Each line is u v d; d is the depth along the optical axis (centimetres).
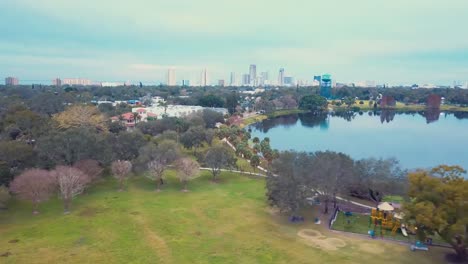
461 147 12275
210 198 6078
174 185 6850
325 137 14338
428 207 3800
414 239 4494
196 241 4334
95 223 4869
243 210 5497
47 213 5247
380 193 5822
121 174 6475
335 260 3884
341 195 6075
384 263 3831
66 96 15600
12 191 5356
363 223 5075
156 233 4559
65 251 4022
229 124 14975
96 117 10619
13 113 9625
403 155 11025
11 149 5950
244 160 9106
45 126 8519
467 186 3791
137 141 7581
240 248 4159
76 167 6162
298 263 3803
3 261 3762
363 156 10888
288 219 5169
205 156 7494
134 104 19950
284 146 12375
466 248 3894
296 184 5150
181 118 12375
